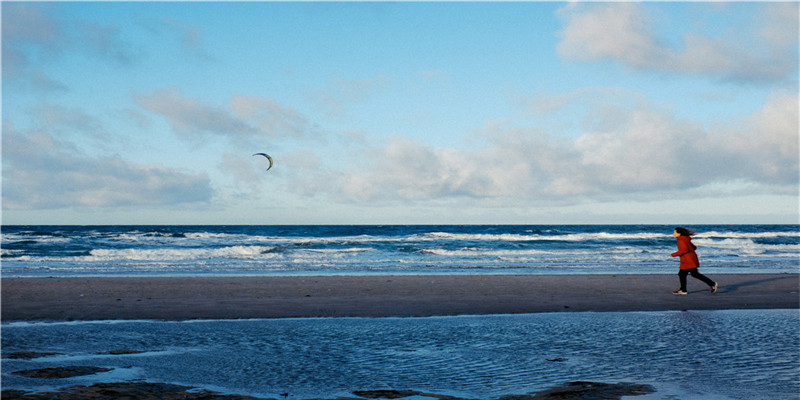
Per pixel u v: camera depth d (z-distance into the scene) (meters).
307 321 9.37
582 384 5.21
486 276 17.97
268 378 5.44
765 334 7.96
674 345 7.13
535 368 5.86
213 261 27.20
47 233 54.19
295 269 22.56
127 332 8.22
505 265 24.89
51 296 12.52
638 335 7.91
